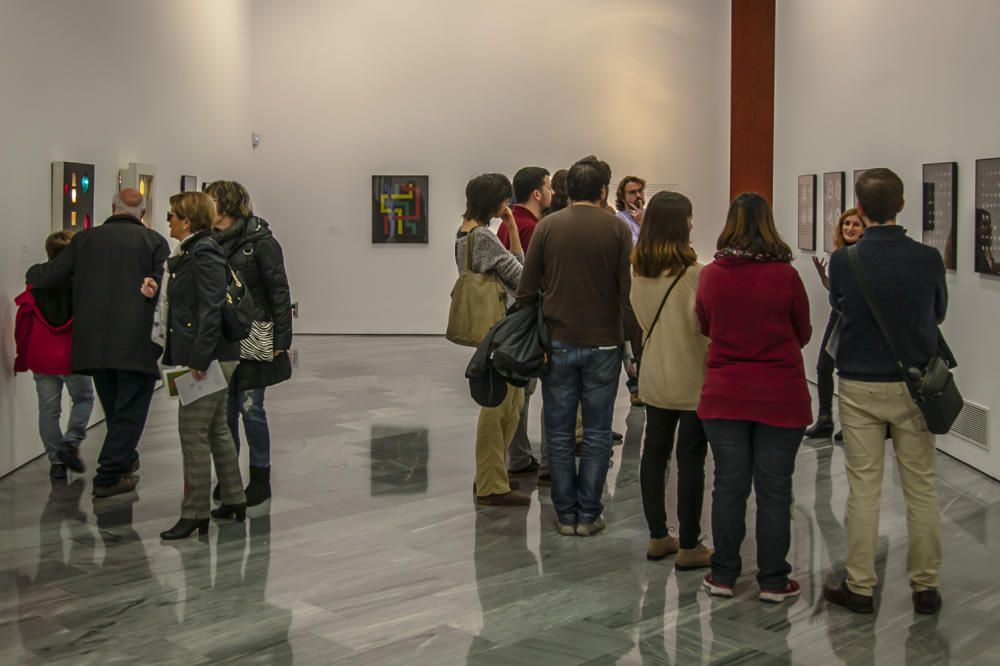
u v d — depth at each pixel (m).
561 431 5.43
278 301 5.81
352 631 4.19
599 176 5.29
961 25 7.00
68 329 6.43
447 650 4.00
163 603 4.50
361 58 14.52
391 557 5.10
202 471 5.44
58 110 7.66
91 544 5.30
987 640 4.04
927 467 4.32
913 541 4.34
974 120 6.80
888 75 8.38
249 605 4.47
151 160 10.04
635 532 5.48
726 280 4.34
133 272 6.16
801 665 3.84
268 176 14.71
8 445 6.73
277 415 8.70
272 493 6.27
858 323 4.27
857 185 4.35
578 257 5.20
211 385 5.36
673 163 14.48
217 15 12.62
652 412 4.95
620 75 14.45
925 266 4.17
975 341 6.78
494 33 14.44
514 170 14.59
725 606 4.43
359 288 14.82
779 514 4.42
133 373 6.19
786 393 4.29
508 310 5.64
